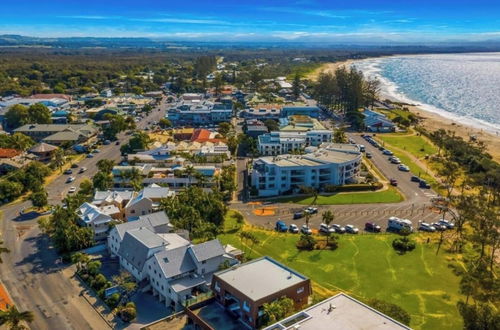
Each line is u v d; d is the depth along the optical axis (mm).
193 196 147250
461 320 91938
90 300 103000
